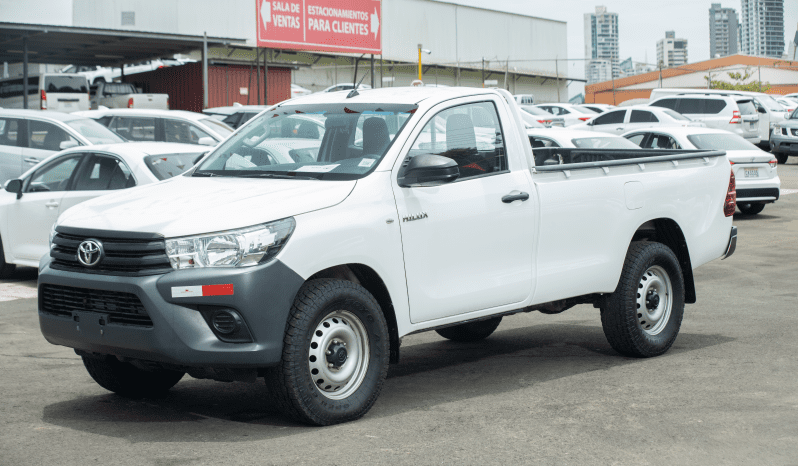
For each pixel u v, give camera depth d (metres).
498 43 80.75
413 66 72.06
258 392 5.77
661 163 6.86
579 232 6.20
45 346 7.18
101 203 5.21
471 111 5.82
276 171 5.50
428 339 7.60
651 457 4.35
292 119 5.82
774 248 12.84
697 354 6.67
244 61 38.41
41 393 5.72
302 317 4.69
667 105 28.78
